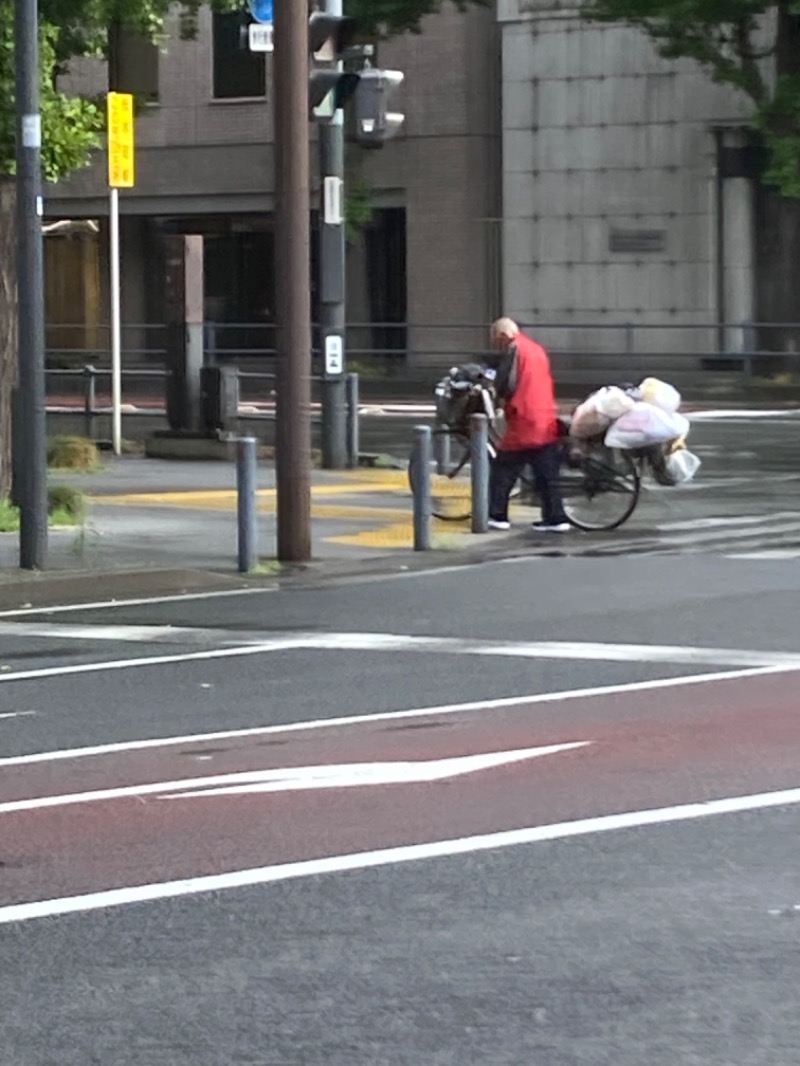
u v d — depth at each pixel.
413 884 7.34
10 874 7.60
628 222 40.19
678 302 39.97
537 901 7.09
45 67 18.05
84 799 8.84
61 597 15.53
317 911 7.03
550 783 8.92
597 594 15.09
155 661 12.60
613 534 18.81
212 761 9.59
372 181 42.59
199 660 12.61
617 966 6.36
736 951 6.50
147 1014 5.99
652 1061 5.53
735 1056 5.56
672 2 34.00
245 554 16.53
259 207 43.59
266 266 44.09
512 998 6.07
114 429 26.50
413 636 13.31
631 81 39.91
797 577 15.86
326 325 24.16
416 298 42.44
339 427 24.28
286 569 16.72
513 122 40.97
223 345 44.50
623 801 8.55
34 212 15.70
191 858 7.77
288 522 16.97
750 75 35.16
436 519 19.55
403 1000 6.07
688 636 13.06
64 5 18.45
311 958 6.50
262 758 9.62
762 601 14.59
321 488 22.31
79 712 10.96
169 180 44.41
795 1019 5.86
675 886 7.26
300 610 14.61
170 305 25.89
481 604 14.72
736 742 9.75
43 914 7.07
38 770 9.48
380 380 40.53
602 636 13.12
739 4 34.03
